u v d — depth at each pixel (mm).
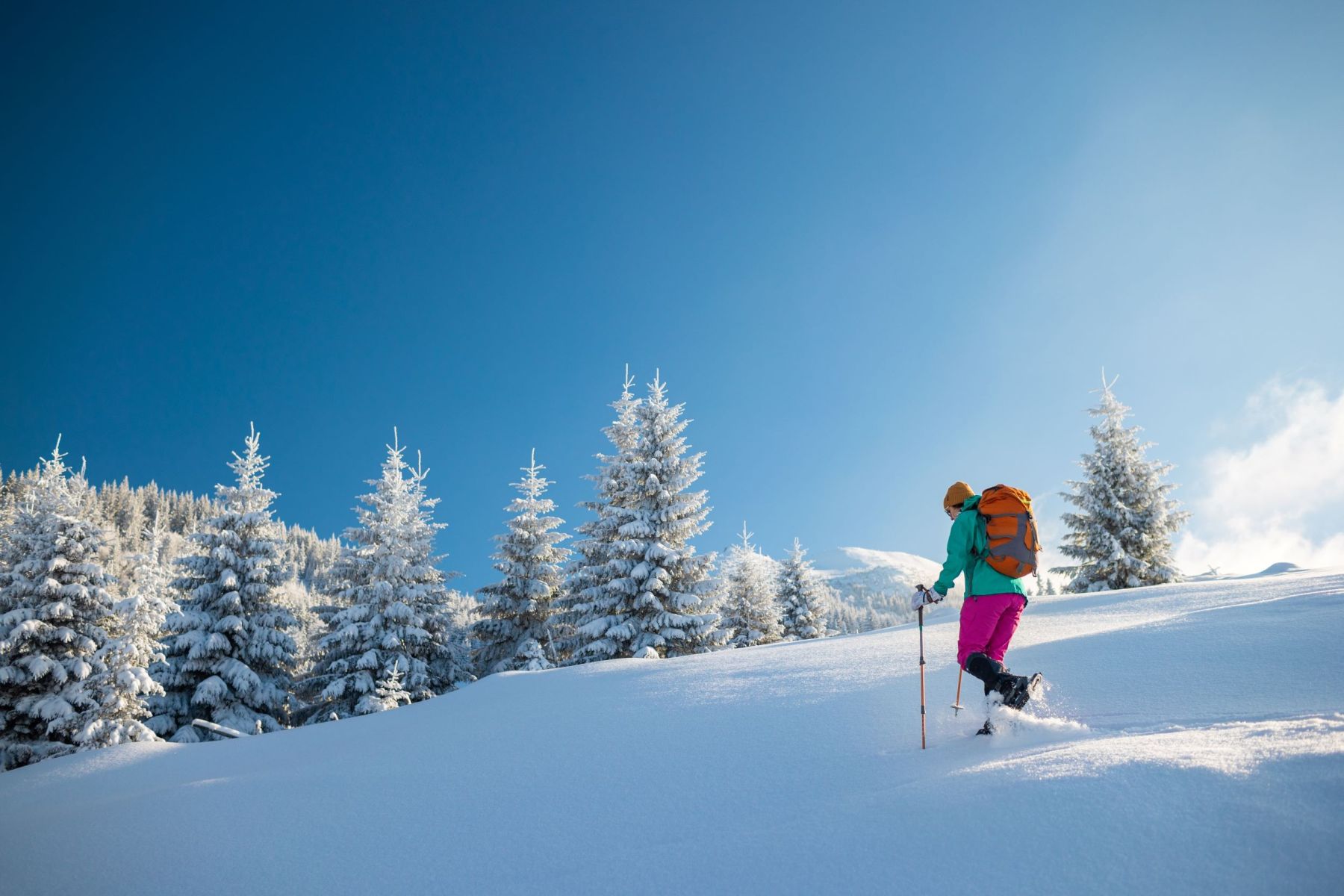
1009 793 2299
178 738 19578
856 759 3322
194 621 21156
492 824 3260
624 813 3135
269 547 23062
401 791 3979
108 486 102438
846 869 2164
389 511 25938
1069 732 3070
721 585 23578
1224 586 8875
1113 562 24625
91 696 17516
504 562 26703
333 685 21609
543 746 4504
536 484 28188
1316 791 1822
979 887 1887
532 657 24219
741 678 5820
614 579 23172
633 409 26484
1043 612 8797
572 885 2500
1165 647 4609
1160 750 2350
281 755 5938
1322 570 10109
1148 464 25438
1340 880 1507
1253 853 1675
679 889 2307
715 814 2934
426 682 23766
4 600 18438
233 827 3713
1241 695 3516
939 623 8516
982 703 4047
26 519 19281
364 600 24141
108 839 3754
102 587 19078
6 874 3430
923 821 2303
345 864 3055
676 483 24578
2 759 16625
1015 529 3676
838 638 8539
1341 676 3598
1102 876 1774
